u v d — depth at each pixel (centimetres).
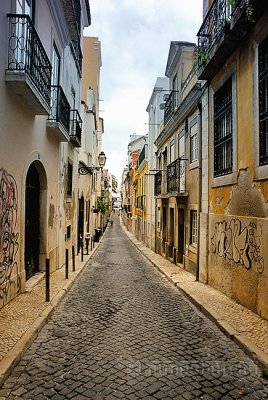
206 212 962
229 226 787
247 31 682
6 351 444
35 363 436
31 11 778
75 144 1450
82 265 1320
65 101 1063
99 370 416
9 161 664
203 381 394
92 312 677
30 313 617
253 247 659
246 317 625
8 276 677
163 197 1585
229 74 786
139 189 3297
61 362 439
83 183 2016
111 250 2167
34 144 838
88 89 2572
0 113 607
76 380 391
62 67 1149
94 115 2403
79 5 1470
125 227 5559
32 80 664
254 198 662
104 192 5056
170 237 1563
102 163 2341
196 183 1105
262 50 641
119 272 1237
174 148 1501
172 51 1509
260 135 638
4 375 386
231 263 775
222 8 772
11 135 671
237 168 745
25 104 739
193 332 569
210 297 784
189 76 1259
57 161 1132
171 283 1023
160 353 473
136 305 745
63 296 792
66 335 539
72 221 1523
